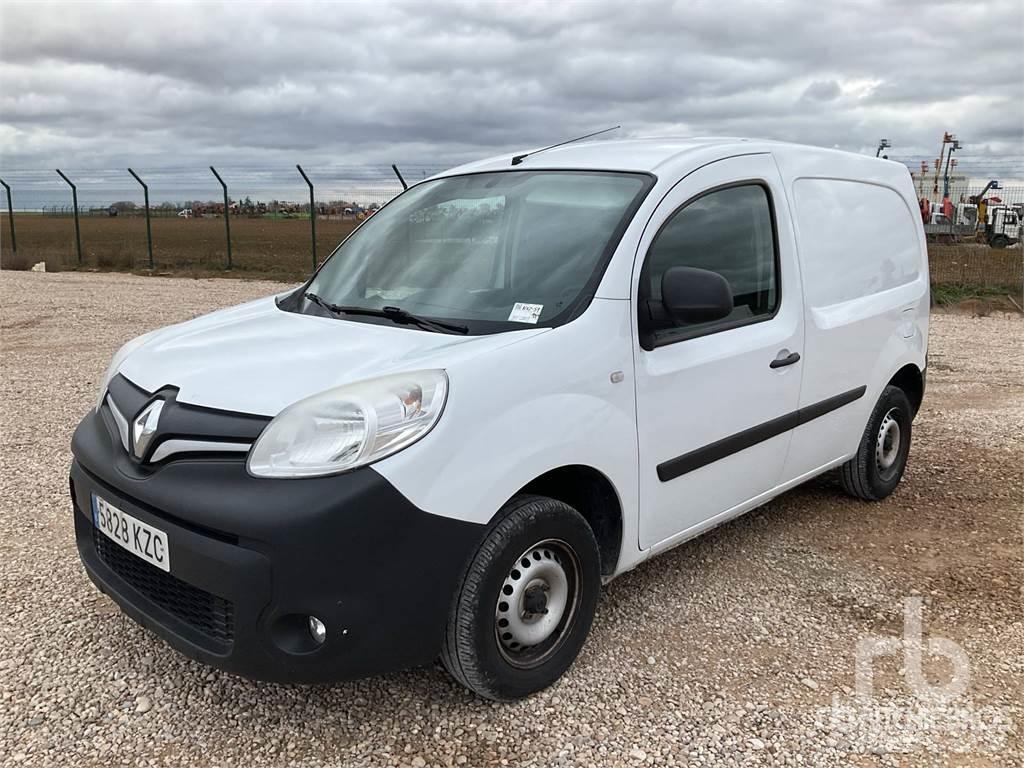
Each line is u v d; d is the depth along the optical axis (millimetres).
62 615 3453
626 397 3006
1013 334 11984
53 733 2715
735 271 3570
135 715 2812
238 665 2451
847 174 4449
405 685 2994
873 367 4504
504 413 2635
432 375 2547
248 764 2592
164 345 3195
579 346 2871
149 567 2725
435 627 2557
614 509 3084
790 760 2637
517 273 3180
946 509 4859
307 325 3238
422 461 2447
